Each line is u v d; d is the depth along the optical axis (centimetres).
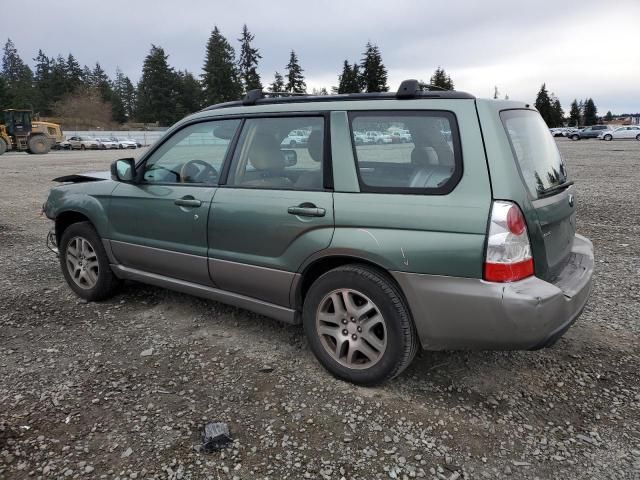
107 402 307
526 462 258
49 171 2027
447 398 314
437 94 304
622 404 308
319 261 330
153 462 255
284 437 276
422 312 292
